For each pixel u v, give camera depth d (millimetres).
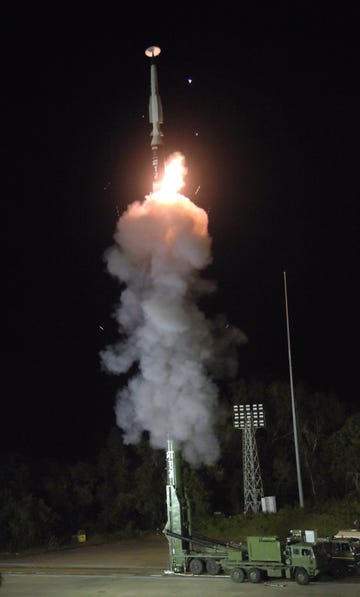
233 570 37906
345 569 38281
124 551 55625
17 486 68188
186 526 42031
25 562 52281
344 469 71062
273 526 57281
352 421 71562
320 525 56000
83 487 73062
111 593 36469
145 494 71000
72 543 65375
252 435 64500
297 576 36531
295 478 74125
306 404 75375
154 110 45531
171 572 41188
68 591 37906
